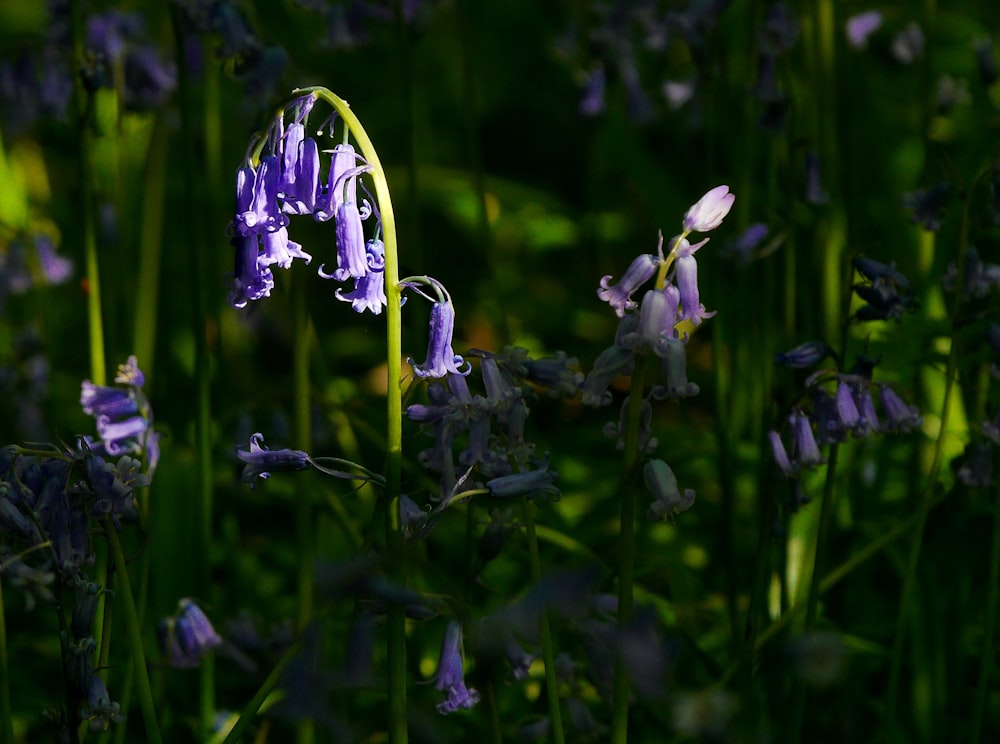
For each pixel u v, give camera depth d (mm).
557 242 9727
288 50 5547
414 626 5414
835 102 6918
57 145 9320
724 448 5816
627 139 7613
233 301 3484
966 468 4785
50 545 3404
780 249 6855
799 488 4383
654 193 7395
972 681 5730
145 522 4520
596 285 9844
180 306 8984
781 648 2414
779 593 5766
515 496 3461
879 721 5461
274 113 3307
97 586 3514
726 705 2434
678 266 3314
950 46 10281
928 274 6133
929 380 5934
